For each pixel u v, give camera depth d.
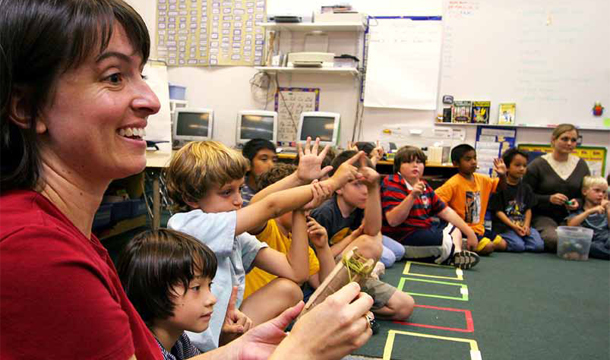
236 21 5.64
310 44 5.41
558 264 3.58
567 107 4.82
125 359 0.50
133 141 0.56
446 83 5.08
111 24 0.52
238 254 1.51
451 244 3.40
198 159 1.46
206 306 1.08
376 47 5.21
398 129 5.21
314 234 1.90
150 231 1.12
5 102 0.49
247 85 5.67
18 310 0.43
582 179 4.35
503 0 4.89
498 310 2.47
